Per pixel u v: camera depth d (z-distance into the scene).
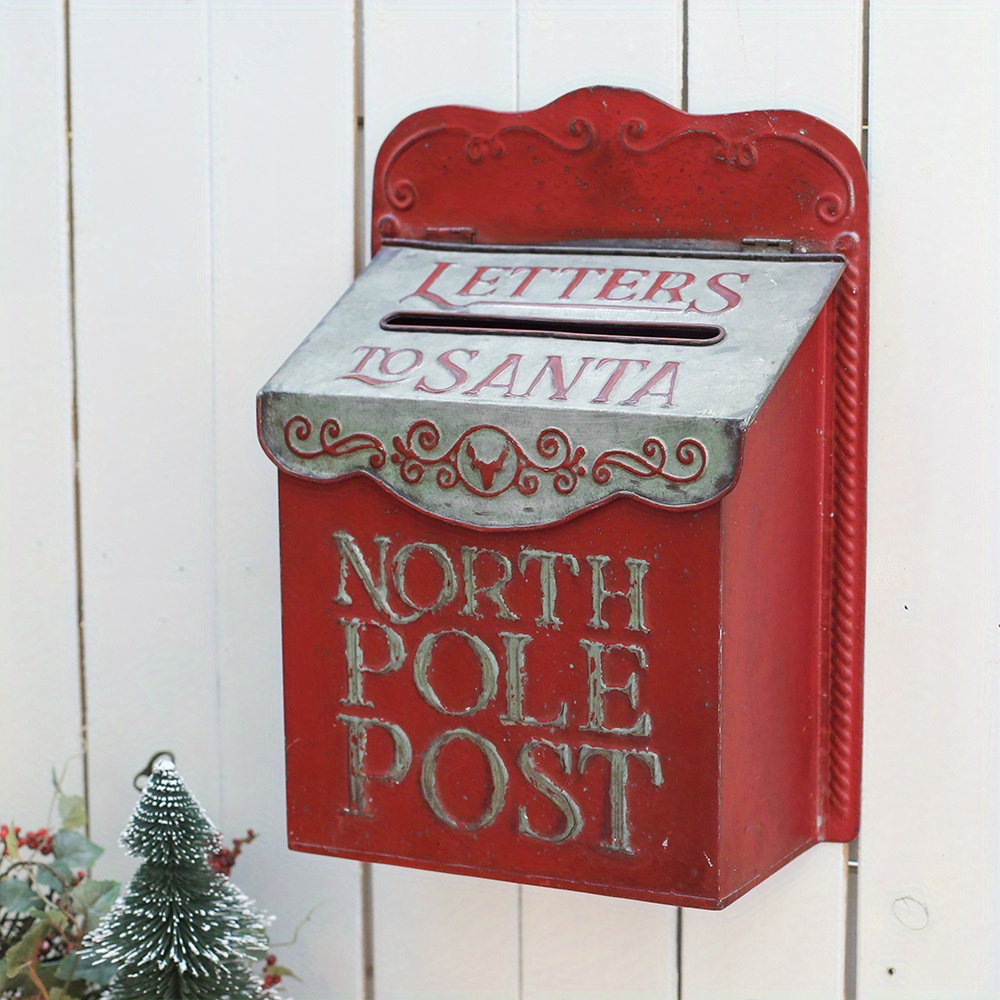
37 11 1.28
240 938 1.12
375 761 1.05
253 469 1.27
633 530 0.95
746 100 1.12
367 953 1.29
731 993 1.19
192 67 1.25
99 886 1.21
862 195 1.07
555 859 1.01
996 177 1.06
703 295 1.05
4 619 1.35
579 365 0.99
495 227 1.17
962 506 1.09
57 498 1.33
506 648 1.00
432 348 1.04
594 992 1.22
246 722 1.30
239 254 1.26
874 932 1.16
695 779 0.96
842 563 1.10
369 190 1.22
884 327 1.10
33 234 1.31
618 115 1.12
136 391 1.30
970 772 1.12
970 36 1.06
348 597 1.03
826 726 1.12
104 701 1.34
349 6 1.21
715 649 0.94
